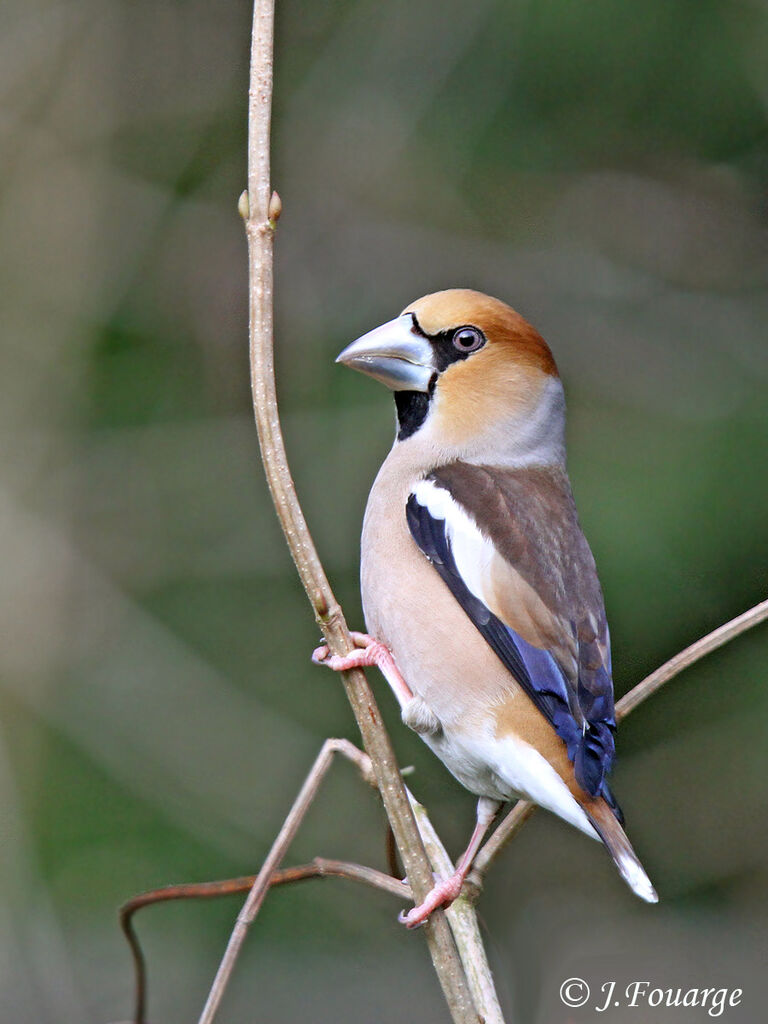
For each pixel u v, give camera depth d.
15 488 13.15
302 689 12.32
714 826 11.34
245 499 13.13
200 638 12.67
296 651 12.46
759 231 13.73
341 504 12.65
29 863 11.51
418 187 14.02
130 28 14.27
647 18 13.30
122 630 12.67
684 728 11.41
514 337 7.32
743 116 13.59
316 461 12.78
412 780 11.46
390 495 7.14
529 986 10.75
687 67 13.43
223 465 13.27
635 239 13.83
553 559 6.77
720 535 11.28
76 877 11.47
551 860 11.59
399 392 7.43
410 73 14.04
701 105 13.55
